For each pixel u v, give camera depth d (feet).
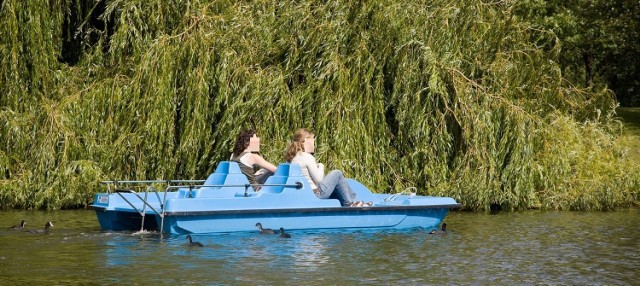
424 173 123.75
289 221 94.43
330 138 119.75
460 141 124.67
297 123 120.67
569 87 146.41
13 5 126.72
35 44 127.24
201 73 119.55
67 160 119.55
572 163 131.13
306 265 74.43
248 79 120.06
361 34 123.85
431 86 120.67
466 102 123.24
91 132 121.70
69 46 137.49
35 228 98.37
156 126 119.34
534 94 135.03
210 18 123.85
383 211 98.94
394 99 123.95
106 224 96.02
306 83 122.42
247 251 81.20
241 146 101.81
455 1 128.57
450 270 73.31
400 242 88.84
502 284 67.87
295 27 123.95
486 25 130.31
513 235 96.07
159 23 126.31
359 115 121.39
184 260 76.28
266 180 100.37
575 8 240.94
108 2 130.82
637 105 303.07
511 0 139.03
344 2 125.39
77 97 122.83
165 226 90.48
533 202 126.31
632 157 155.02
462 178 121.70
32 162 120.57
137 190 120.37
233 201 91.56
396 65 123.85
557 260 78.95
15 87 126.72
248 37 123.65
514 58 133.69
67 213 116.88
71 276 68.85
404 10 124.77
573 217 116.67
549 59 137.39
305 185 95.35
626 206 132.67
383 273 71.51
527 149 123.13
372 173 121.70
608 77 287.07
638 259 79.87
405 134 124.77
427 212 102.47
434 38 125.39
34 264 73.97
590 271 73.67
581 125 137.59
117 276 68.85
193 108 119.34
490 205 128.26
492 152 122.42
